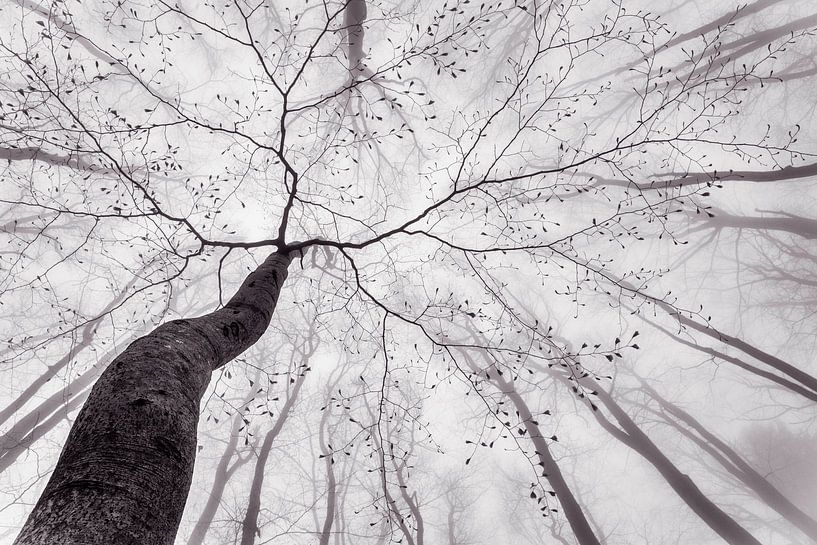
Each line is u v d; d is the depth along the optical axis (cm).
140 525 164
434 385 677
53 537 147
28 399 1278
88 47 1049
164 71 623
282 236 557
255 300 426
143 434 196
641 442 1368
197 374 267
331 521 1312
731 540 1148
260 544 1264
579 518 1180
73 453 187
